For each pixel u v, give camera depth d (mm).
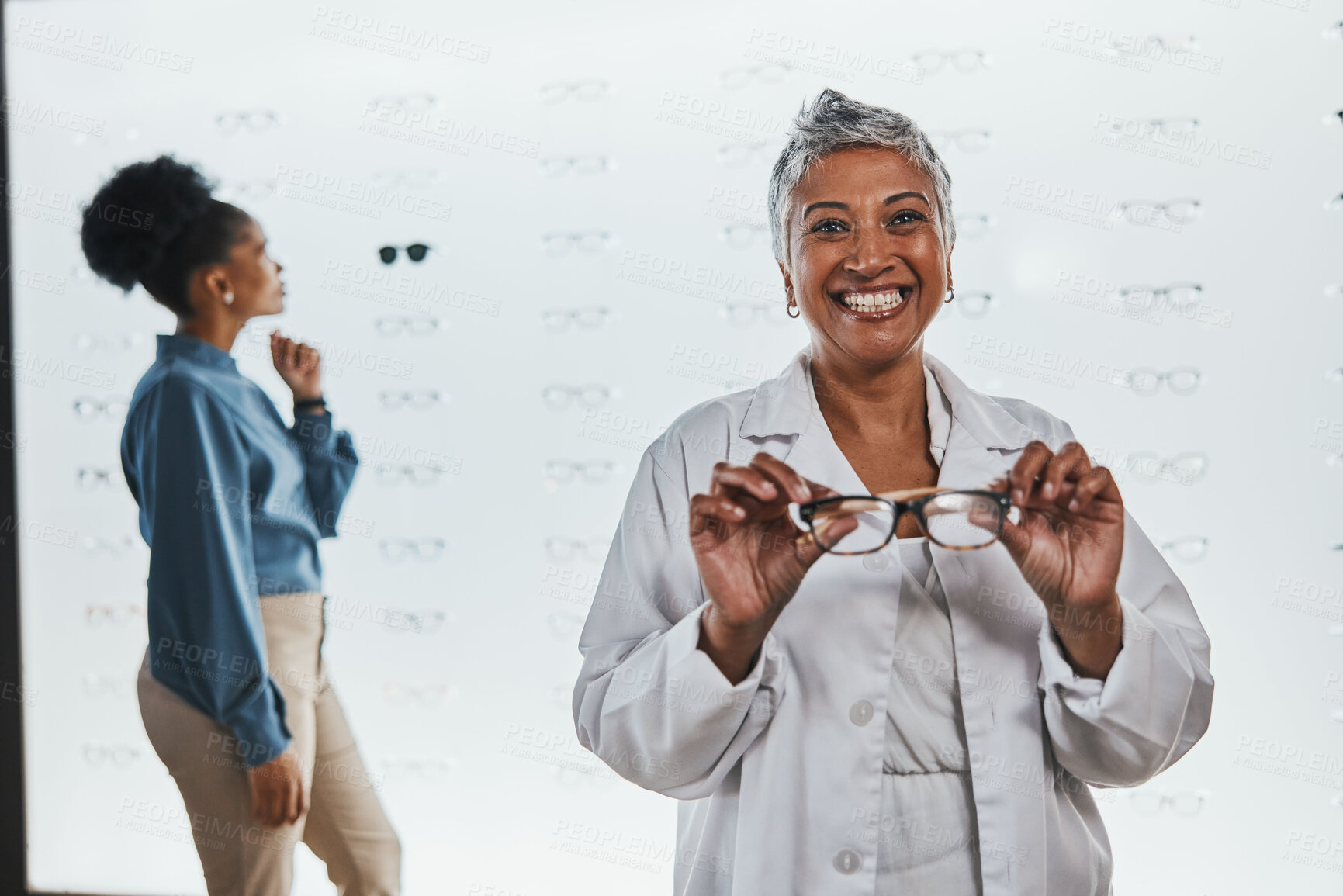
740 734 1117
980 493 1008
